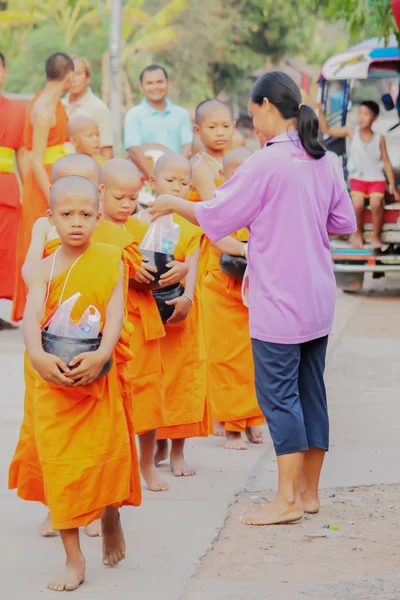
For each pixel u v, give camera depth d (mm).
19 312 12742
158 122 13797
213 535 6469
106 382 5629
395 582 5727
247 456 8258
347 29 15875
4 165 13008
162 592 5613
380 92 18219
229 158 8289
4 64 12977
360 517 6824
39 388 5605
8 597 5551
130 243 6316
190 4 52688
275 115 6645
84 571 5742
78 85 13383
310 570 5930
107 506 5820
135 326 7262
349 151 16688
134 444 5949
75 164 6566
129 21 47125
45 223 6324
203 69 53438
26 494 6355
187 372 7770
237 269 8156
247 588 5660
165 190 7805
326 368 11383
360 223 16641
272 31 55594
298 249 6582
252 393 8406
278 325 6598
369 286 18297
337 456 8102
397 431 8812
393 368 11359
